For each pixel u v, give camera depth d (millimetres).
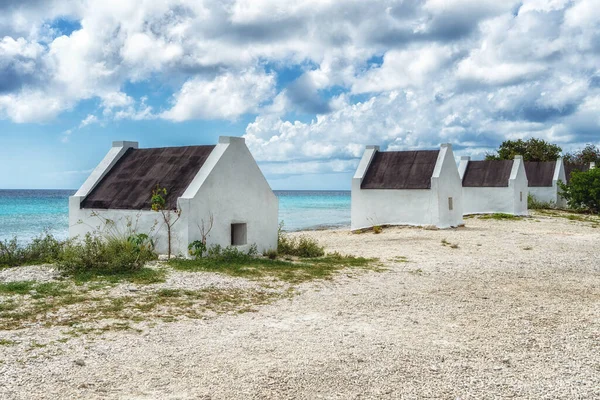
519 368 6953
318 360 7129
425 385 6293
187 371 6633
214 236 16188
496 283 13391
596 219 36875
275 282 12852
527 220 35281
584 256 18703
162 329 8516
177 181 16641
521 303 11016
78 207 17703
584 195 42438
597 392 6145
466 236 25562
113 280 11953
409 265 16359
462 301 11164
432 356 7387
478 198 40469
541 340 8266
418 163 30625
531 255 18953
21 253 15188
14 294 10516
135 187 17391
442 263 16859
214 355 7281
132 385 6145
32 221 40062
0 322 8602
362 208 31203
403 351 7590
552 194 47906
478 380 6480
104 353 7250
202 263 14523
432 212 28922
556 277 14391
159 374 6512
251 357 7219
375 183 30984
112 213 16875
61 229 34094
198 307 10102
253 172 17703
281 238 20312
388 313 10008
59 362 6824
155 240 15977
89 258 13016
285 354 7371
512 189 39031
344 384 6281
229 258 15570
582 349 7816
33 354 7090
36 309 9461
